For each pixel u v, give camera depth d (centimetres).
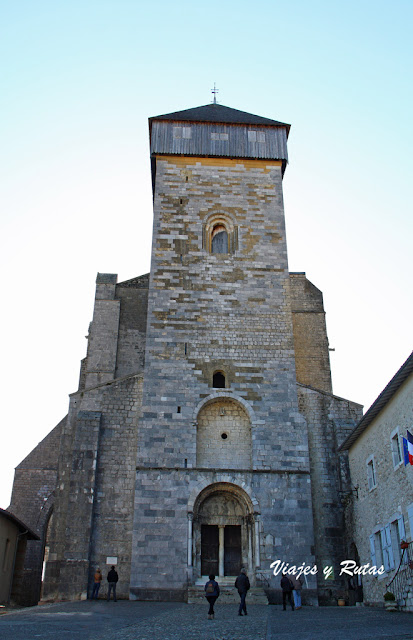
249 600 2662
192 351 3250
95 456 3044
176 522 2841
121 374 3875
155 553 2775
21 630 1593
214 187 3747
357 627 1695
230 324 3344
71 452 3164
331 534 3009
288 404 3166
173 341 3266
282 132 3978
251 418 3116
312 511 3002
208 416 3169
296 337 4131
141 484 2903
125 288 4159
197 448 3084
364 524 2808
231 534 2961
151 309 3334
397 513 2366
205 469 2959
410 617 1958
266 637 1502
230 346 3284
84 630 1619
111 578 2680
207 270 3475
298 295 4294
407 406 2300
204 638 1482
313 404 3291
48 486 4047
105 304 4059
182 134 3881
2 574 3162
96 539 2895
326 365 4056
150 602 2633
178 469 2950
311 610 2431
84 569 2805
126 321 4047
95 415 3142
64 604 2527
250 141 3912
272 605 2648
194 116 4034
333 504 3067
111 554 2870
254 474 2975
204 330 3309
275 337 3331
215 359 3244
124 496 2998
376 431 2684
